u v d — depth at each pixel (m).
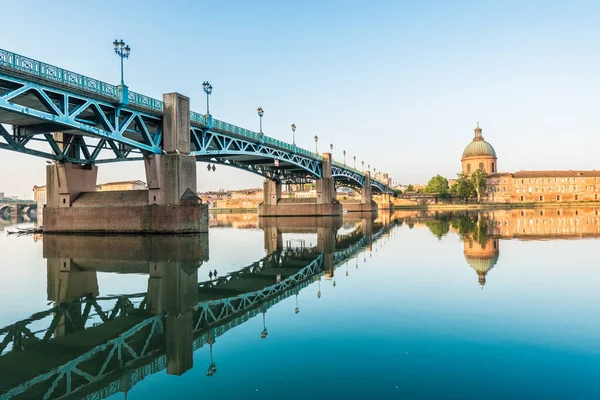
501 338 10.41
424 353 9.55
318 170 92.06
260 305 14.90
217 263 25.53
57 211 46.41
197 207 42.81
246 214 146.25
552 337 10.40
